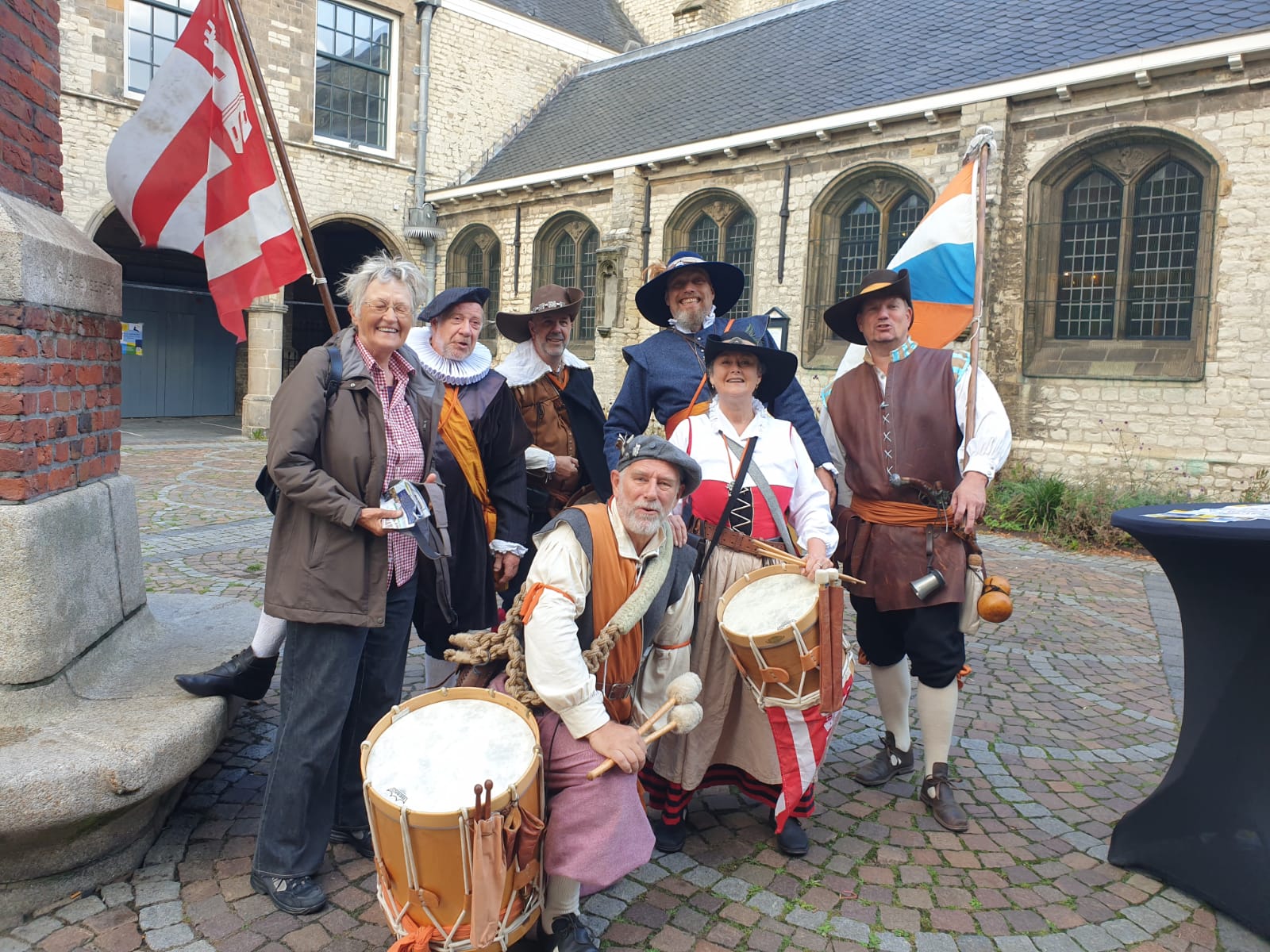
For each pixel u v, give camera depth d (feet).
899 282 9.87
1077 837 9.59
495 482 9.89
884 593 9.79
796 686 8.22
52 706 8.52
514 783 5.98
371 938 7.43
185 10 48.88
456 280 62.08
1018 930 7.87
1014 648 16.48
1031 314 36.11
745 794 9.29
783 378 9.51
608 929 7.73
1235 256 30.83
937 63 41.42
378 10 57.16
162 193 10.10
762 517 9.04
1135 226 33.71
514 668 7.01
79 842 7.81
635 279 50.52
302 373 7.60
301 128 54.13
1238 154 30.60
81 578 9.31
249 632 11.41
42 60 9.84
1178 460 32.14
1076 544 27.66
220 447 45.21
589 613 7.03
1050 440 35.45
